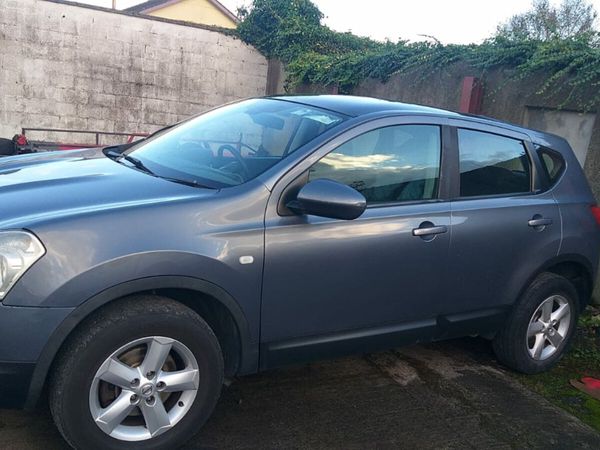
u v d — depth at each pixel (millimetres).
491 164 3838
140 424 2785
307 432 3197
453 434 3330
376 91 9320
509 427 3473
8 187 2936
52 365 2561
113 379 2605
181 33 12680
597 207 4348
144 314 2609
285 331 3057
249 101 4043
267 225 2896
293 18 12664
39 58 11719
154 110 12828
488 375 4129
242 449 2988
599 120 5680
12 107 11773
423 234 3369
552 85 6156
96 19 11938
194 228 2719
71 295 2439
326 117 3396
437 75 7984
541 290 4016
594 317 5250
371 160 3307
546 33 6816
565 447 3324
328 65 10539
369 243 3186
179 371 2795
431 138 3574
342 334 3258
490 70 7102
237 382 3668
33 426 2996
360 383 3811
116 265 2516
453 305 3641
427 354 4379
